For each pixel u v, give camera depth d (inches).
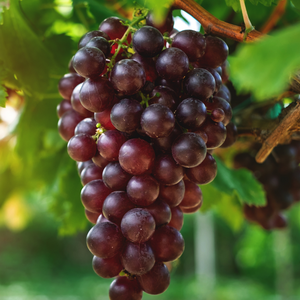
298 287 165.3
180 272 214.1
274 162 23.0
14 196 36.8
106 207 16.1
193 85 16.1
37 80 21.5
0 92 18.3
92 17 23.0
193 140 15.6
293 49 11.5
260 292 165.3
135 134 16.6
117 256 16.4
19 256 219.3
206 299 123.9
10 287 183.6
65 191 25.0
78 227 25.1
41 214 225.8
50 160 28.3
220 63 17.2
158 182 16.3
